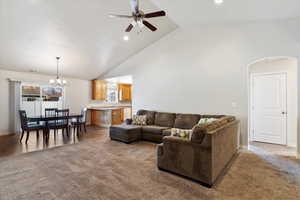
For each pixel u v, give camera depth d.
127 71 6.25
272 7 3.17
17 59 4.88
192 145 2.35
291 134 4.16
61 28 3.99
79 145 4.20
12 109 5.52
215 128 2.51
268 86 4.48
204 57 4.48
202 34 4.51
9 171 2.67
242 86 3.95
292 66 4.14
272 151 3.73
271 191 2.12
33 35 4.02
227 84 4.14
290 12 3.26
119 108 7.48
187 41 4.78
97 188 2.19
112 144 4.30
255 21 3.79
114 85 8.74
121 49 5.52
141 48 5.69
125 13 3.82
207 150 2.21
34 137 5.08
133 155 3.46
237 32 4.01
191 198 1.98
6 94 5.42
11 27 3.65
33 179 2.42
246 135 3.90
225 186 2.25
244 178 2.47
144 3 3.68
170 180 2.40
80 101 7.34
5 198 1.97
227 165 2.94
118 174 2.59
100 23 4.14
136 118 5.11
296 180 2.40
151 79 5.55
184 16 3.98
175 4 3.49
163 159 2.70
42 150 3.78
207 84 4.43
